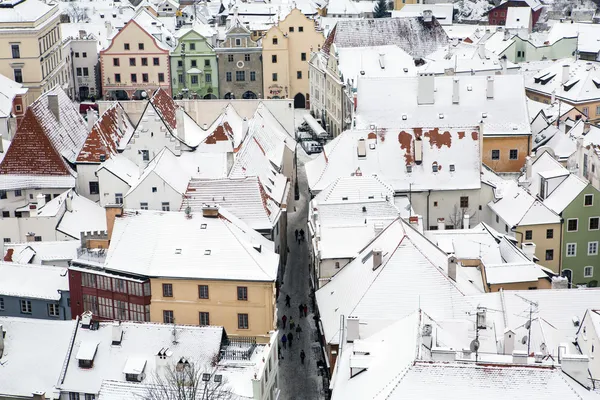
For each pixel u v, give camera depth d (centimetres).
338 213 10956
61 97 14125
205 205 10431
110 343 8206
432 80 14212
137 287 9506
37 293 9912
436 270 8738
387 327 7738
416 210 12325
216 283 9438
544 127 15038
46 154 12750
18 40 18075
